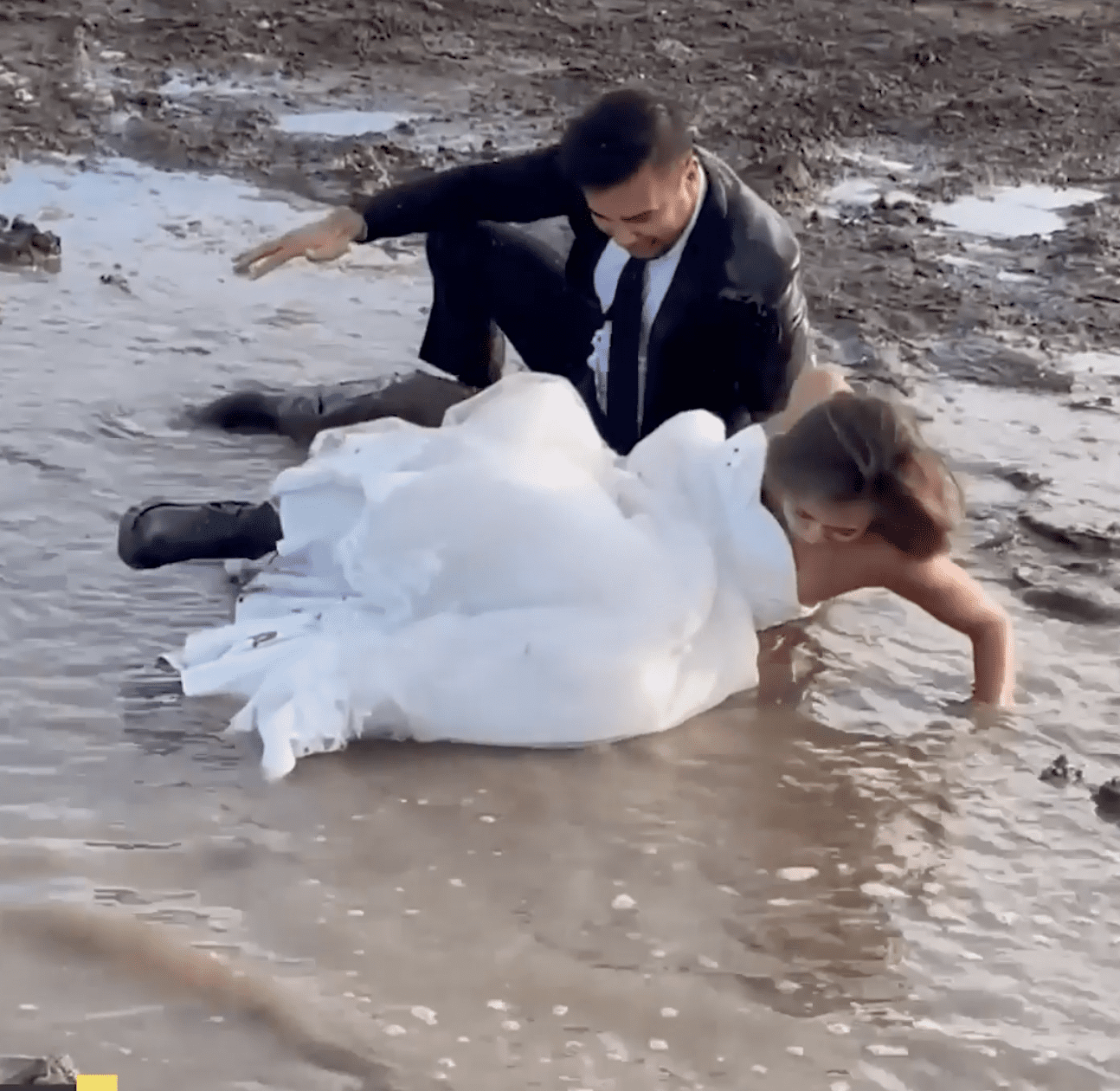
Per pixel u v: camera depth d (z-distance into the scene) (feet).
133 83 23.85
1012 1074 7.67
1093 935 8.62
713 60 26.61
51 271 16.89
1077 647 11.28
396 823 9.20
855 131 23.27
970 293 17.63
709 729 10.22
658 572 9.89
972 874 9.04
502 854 9.00
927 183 21.31
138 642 10.70
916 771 9.89
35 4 27.25
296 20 27.55
